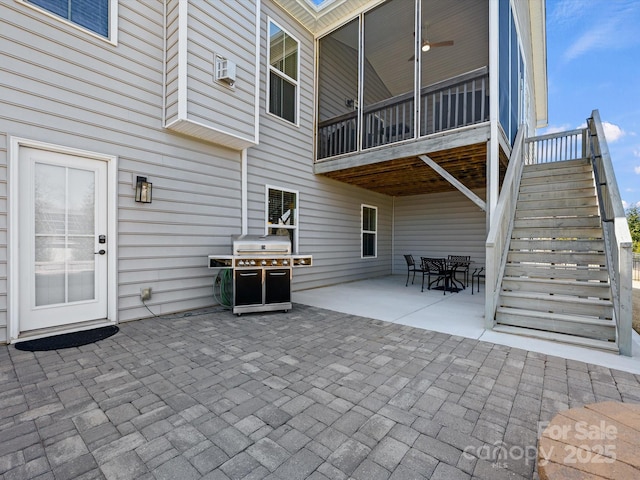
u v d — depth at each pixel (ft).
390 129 19.25
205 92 14.01
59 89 11.23
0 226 10.09
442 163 19.95
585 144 21.44
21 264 10.65
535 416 6.44
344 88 25.21
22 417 6.27
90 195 12.18
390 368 8.71
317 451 5.39
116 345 10.29
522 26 25.89
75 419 6.22
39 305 11.09
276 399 7.04
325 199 24.13
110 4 12.46
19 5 10.43
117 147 12.66
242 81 15.55
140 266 13.39
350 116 21.04
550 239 14.49
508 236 15.06
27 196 10.77
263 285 14.70
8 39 10.23
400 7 20.22
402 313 15.12
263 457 5.24
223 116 14.73
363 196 28.32
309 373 8.36
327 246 24.36
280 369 8.59
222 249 16.47
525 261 14.34
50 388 7.43
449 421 6.26
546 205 16.55
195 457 5.22
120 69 12.71
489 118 15.28
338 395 7.23
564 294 12.61
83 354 9.51
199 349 10.02
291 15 20.74
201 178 15.56
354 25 21.88
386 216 31.76
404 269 31.96
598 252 13.24
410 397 7.16
